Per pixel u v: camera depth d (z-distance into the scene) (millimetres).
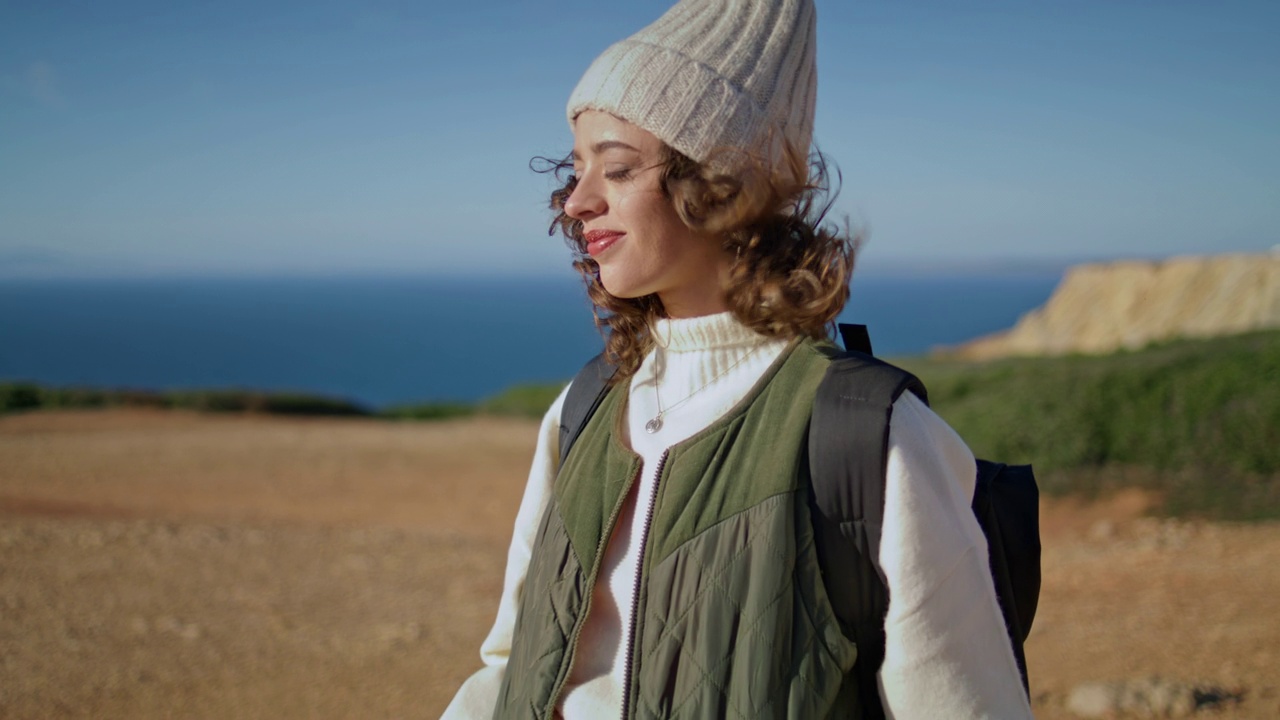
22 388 21000
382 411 22125
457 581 6773
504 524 9164
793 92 1243
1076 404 8898
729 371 1243
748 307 1187
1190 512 7102
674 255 1227
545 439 1500
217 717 4332
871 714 1102
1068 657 4418
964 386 12219
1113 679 4039
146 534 7938
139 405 20828
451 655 5176
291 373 126938
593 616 1222
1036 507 1269
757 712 1018
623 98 1180
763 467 1096
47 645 5242
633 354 1355
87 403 20828
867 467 1037
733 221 1165
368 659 5109
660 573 1115
